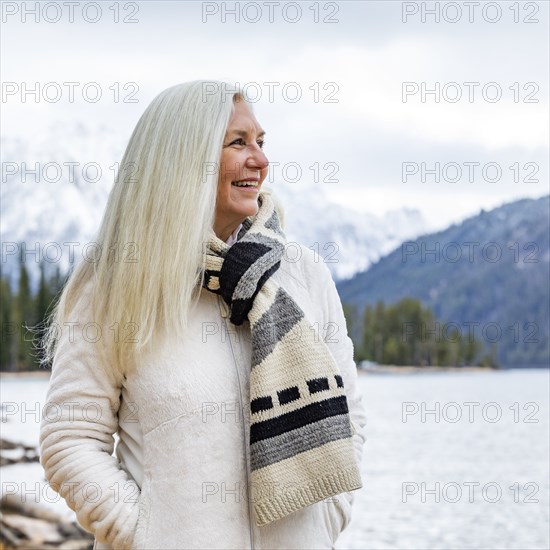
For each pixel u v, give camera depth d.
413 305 74.31
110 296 2.84
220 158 2.89
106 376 2.88
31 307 45.06
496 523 15.54
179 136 2.83
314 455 2.70
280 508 2.65
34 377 44.72
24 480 12.24
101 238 2.91
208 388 2.77
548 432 36.19
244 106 2.95
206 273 2.84
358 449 3.06
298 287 3.04
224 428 2.76
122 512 2.76
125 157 2.92
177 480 2.73
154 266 2.79
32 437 19.64
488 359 86.00
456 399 52.31
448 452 29.11
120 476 2.82
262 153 2.95
